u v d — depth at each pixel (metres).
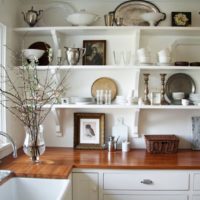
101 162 2.13
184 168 2.04
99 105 2.39
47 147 2.68
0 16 2.16
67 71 2.64
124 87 2.64
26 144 2.10
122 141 2.63
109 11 2.61
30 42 2.66
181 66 2.35
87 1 2.60
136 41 2.44
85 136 2.65
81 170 2.07
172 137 2.55
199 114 2.63
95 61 2.61
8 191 1.77
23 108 2.09
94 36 2.64
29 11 2.47
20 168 1.96
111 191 2.07
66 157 2.29
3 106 2.25
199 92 2.61
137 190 2.06
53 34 2.42
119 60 2.62
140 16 2.56
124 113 2.66
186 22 2.52
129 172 2.05
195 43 2.59
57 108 2.50
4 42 2.26
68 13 2.61
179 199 2.07
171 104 2.48
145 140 2.55
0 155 2.18
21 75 2.44
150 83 2.63
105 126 2.66
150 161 2.17
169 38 2.61
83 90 2.67
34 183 1.84
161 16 2.41
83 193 2.08
